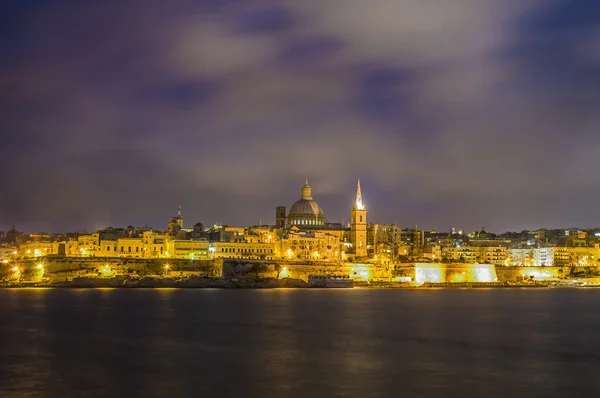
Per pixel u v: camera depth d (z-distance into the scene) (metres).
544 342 166.88
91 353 146.00
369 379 122.12
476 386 117.88
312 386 116.69
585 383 120.75
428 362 138.25
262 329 185.75
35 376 123.00
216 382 119.19
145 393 111.88
